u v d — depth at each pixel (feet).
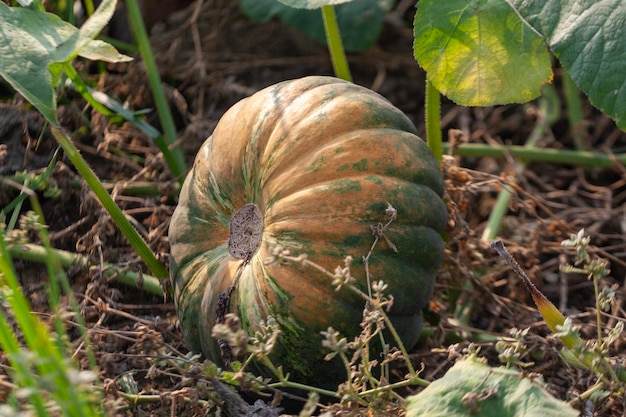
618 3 6.72
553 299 7.64
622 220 8.02
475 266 7.43
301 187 6.57
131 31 8.75
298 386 6.37
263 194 6.64
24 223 6.66
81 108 8.09
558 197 8.24
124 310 7.37
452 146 7.61
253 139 6.70
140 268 7.25
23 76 6.65
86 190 7.47
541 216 8.11
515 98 6.98
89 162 7.95
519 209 8.07
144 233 7.54
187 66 8.63
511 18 6.94
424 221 6.64
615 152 8.45
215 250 6.77
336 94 6.69
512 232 7.88
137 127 7.89
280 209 6.57
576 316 7.18
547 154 8.20
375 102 6.70
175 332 7.15
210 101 8.50
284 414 6.62
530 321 7.31
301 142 6.61
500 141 8.50
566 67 6.72
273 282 6.53
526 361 7.06
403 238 6.59
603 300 6.40
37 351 5.92
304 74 8.82
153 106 8.30
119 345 7.05
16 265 7.39
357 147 6.60
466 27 6.98
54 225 7.64
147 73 8.03
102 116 7.88
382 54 8.89
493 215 7.77
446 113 8.64
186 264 6.81
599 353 6.39
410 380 6.40
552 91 8.49
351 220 6.54
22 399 6.19
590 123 8.41
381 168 6.59
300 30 8.52
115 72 8.45
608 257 7.79
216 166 6.79
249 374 6.40
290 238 6.55
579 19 6.73
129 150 8.08
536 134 8.37
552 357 6.88
